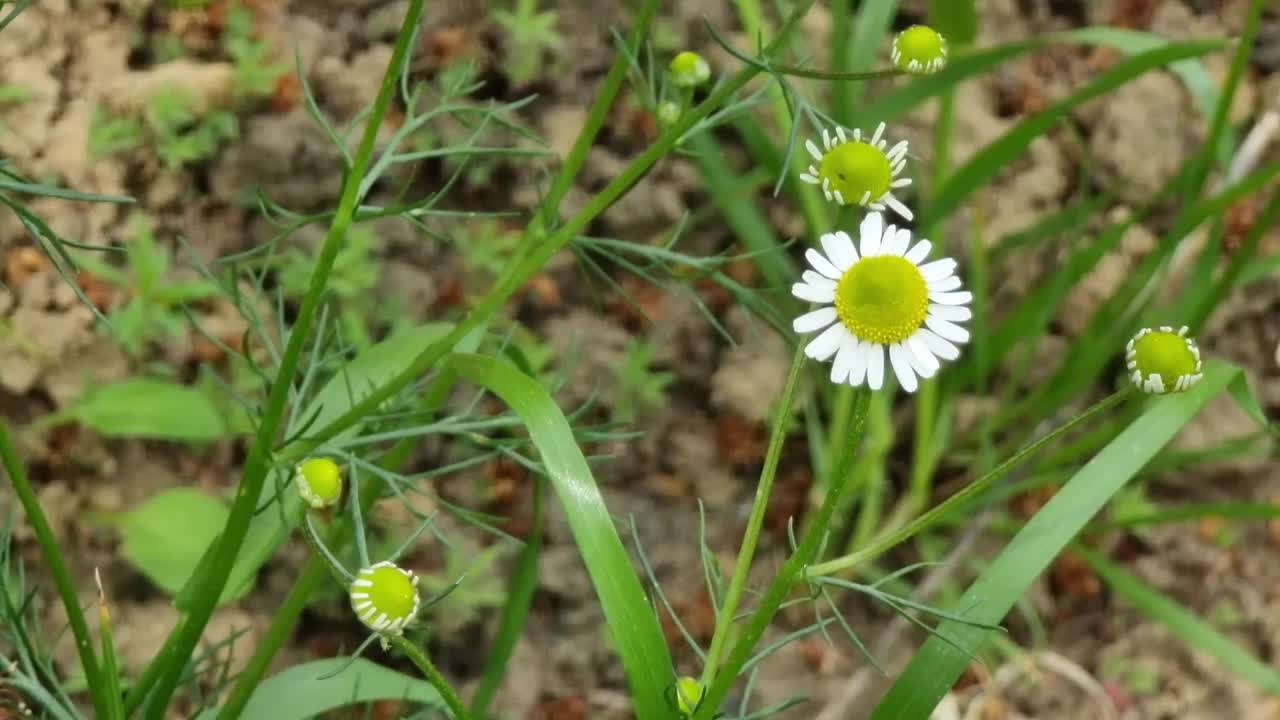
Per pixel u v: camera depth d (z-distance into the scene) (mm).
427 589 307
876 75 187
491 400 327
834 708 314
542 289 339
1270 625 336
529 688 312
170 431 284
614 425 251
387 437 206
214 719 228
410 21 171
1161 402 233
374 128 177
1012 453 340
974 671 330
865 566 333
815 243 323
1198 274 317
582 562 323
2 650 269
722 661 317
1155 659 334
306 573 231
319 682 236
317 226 327
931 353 160
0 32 313
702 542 201
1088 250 320
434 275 336
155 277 297
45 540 188
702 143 332
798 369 181
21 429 293
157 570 272
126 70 323
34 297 298
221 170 327
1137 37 306
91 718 278
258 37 337
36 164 307
